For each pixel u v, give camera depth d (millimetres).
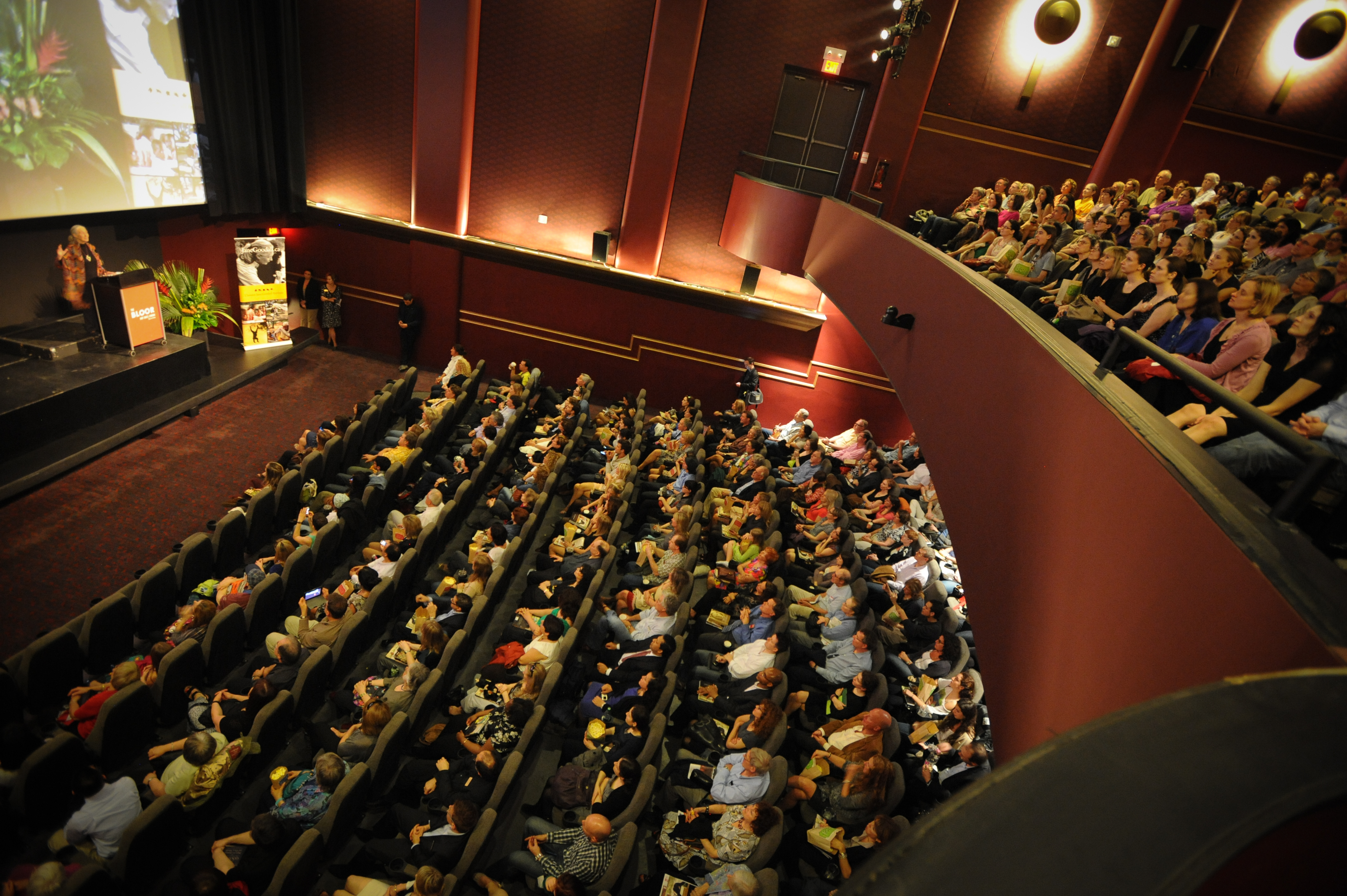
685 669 5988
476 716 5035
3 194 8094
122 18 8898
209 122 10250
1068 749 628
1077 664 2605
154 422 8906
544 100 11070
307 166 12070
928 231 7914
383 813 4648
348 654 5551
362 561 6871
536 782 5129
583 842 4141
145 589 5512
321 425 10023
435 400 9781
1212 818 544
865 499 8945
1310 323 2797
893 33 8781
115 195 9273
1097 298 4391
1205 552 2016
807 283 11648
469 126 11281
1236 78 9562
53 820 4176
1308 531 2451
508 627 5973
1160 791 572
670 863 4312
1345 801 592
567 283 11852
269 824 3947
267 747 4777
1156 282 3879
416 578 6535
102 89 8852
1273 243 4184
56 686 4922
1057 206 5512
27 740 4297
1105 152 10117
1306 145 9711
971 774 4891
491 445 8570
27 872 3918
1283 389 2846
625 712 5164
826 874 4309
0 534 6895
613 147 11258
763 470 8312
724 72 10633
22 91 8039
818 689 5590
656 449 9625
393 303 12414
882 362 6395
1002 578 3494
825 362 11922
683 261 11758
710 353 12062
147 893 3973
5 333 8656
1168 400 3311
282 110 11305
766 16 10289
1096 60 9844
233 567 6559
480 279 12008
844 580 6262
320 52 11297
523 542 6945
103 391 8438
